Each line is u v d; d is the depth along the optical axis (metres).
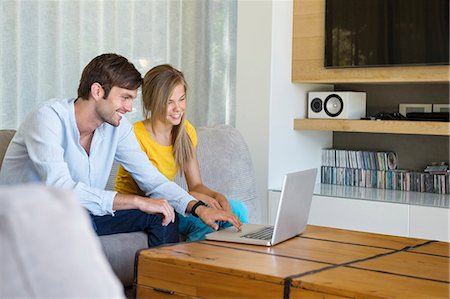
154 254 2.02
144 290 2.03
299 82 4.49
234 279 1.83
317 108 4.53
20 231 0.53
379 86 4.75
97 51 4.21
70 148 2.40
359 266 1.90
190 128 2.99
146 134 2.84
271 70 4.32
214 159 3.21
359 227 4.10
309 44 4.44
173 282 1.96
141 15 4.43
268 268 1.85
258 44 4.35
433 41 4.03
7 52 3.88
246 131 4.41
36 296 0.54
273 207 4.32
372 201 4.06
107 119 2.40
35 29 3.96
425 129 4.09
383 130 4.23
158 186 2.60
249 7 4.37
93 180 2.49
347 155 4.73
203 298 1.90
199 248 2.12
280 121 4.43
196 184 2.88
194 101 4.67
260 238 2.22
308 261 1.95
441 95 4.54
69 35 4.09
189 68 4.65
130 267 2.40
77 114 2.40
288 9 4.44
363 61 4.25
